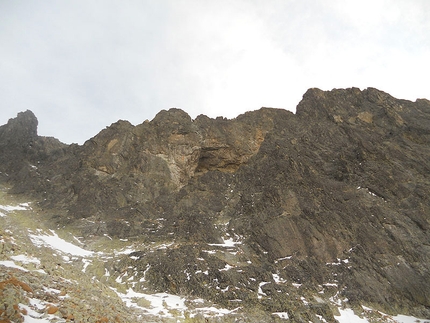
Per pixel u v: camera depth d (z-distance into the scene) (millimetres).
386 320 21172
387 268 25219
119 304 16531
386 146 36281
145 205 34688
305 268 25297
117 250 27641
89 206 33469
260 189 34750
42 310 9984
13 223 27828
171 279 22547
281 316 19078
